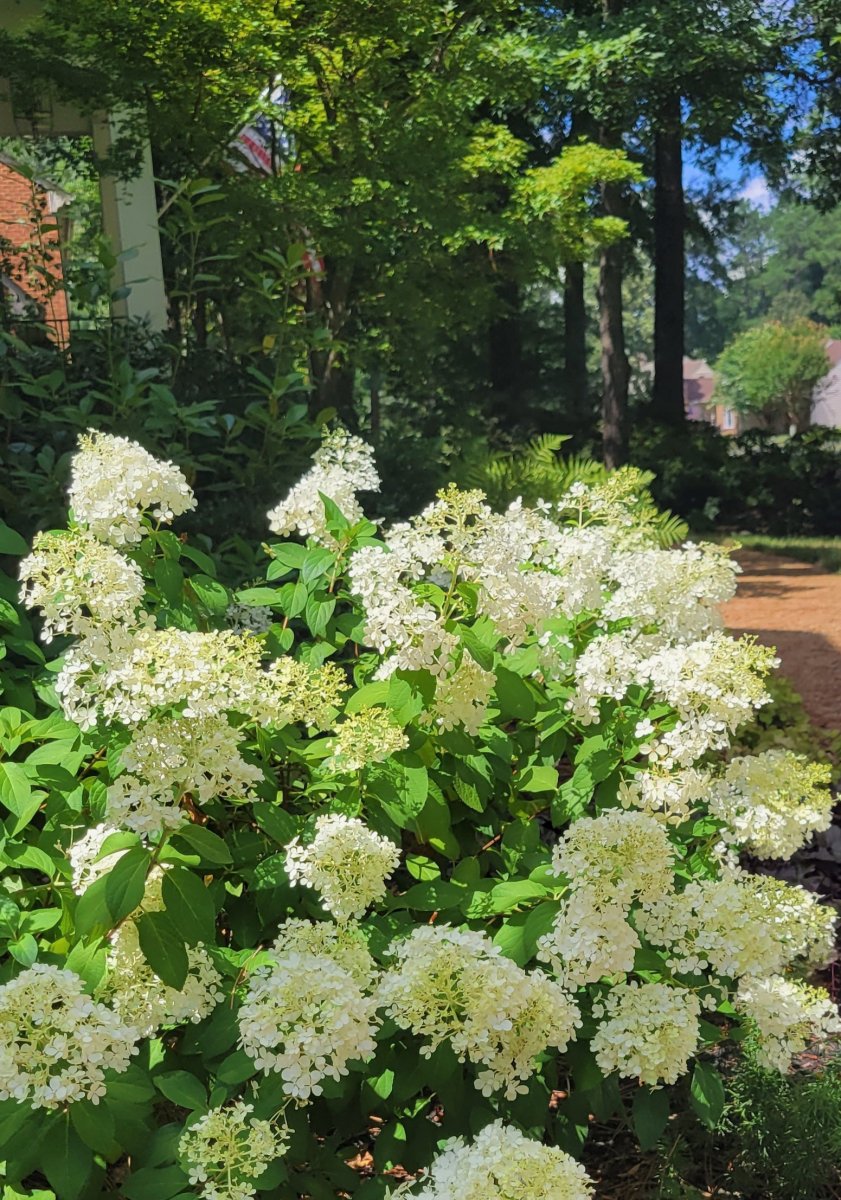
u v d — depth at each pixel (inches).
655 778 89.0
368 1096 83.4
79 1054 68.3
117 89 332.5
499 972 74.5
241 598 108.7
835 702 254.4
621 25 522.6
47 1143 71.2
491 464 341.1
